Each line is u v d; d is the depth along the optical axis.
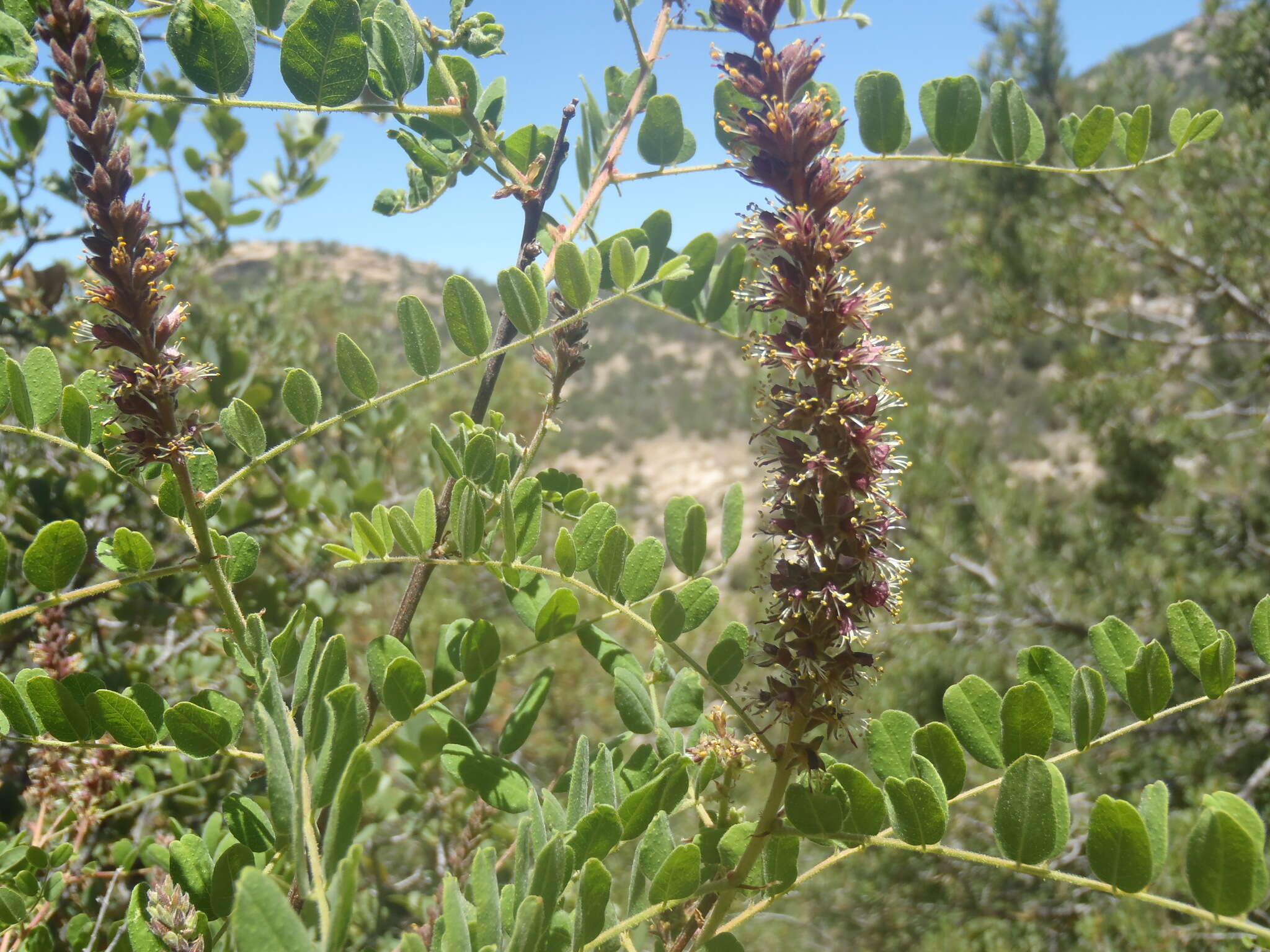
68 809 0.25
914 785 0.14
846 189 0.15
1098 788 0.79
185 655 0.40
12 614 0.16
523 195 0.23
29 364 0.17
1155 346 1.03
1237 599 0.89
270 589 0.41
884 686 0.90
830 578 0.15
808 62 0.15
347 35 0.18
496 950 0.11
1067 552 1.03
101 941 0.26
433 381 0.19
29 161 0.42
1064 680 0.16
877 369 0.15
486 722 0.56
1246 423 1.15
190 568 0.17
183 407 0.44
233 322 0.69
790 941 0.88
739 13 0.16
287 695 0.21
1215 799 0.13
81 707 0.16
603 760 0.18
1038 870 0.13
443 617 0.66
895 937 0.85
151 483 0.44
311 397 0.18
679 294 0.24
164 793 0.27
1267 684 0.82
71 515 0.39
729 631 0.19
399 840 0.45
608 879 0.13
